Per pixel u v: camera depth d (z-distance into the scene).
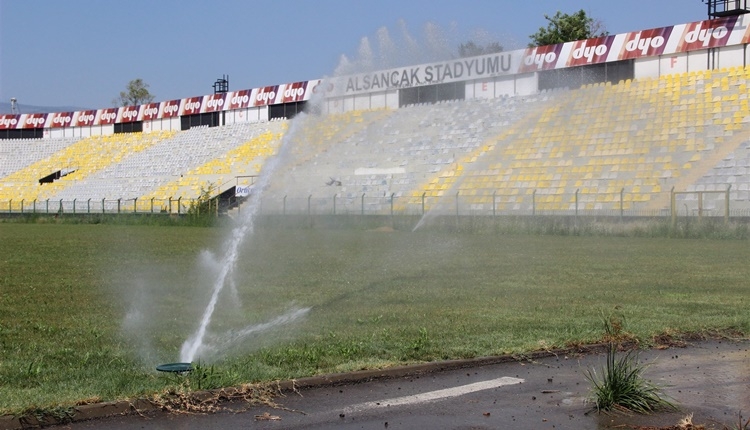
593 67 45.94
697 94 41.66
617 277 16.62
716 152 37.62
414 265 20.20
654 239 30.64
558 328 10.00
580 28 65.12
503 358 8.31
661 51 43.31
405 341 9.07
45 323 10.65
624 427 6.04
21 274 17.72
